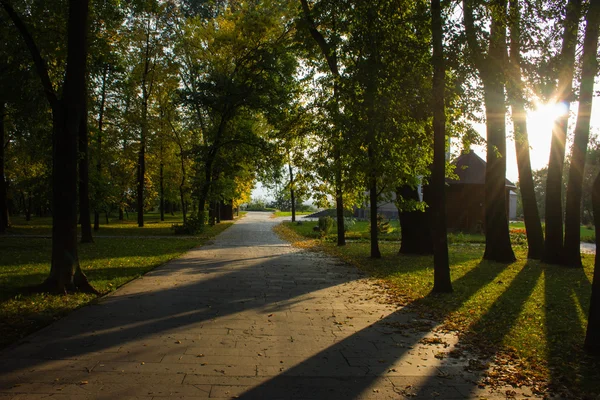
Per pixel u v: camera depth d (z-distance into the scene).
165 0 28.94
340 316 7.56
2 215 26.30
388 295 9.51
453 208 33.38
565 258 14.48
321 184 16.44
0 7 10.02
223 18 29.34
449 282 9.88
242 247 20.19
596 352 5.61
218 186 28.97
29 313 7.16
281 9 24.84
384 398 4.26
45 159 23.31
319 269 13.26
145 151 33.44
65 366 4.86
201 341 5.91
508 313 7.98
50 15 11.07
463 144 11.09
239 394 4.23
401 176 13.15
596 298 5.66
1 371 4.68
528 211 16.58
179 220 51.09
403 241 17.47
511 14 10.03
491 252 15.86
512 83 9.99
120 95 27.64
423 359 5.44
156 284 10.23
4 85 12.64
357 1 10.43
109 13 12.36
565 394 4.45
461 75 9.05
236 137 27.94
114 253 16.61
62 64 13.14
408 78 9.79
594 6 10.06
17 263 13.22
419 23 9.80
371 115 10.19
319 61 16.14
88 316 7.16
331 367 5.07
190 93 26.05
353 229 33.22
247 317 7.30
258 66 25.39
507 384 4.70
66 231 9.15
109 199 31.28
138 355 5.29
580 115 14.16
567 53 12.17
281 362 5.19
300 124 15.86
